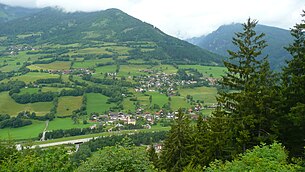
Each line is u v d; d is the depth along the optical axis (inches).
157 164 1467.8
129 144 655.1
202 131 1400.1
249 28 1232.8
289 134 1066.7
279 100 1053.2
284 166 520.7
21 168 498.0
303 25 1088.8
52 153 516.1
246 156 585.9
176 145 1357.0
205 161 1165.7
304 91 985.5
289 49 1117.7
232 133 1101.1
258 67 1219.2
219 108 1243.8
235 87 1234.0
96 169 591.8
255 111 1088.8
